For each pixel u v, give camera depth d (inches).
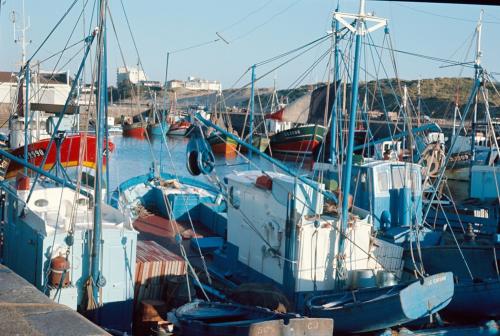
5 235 486.3
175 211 712.4
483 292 468.1
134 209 724.7
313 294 456.4
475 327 460.1
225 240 617.9
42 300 222.1
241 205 531.2
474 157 1056.8
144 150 2416.3
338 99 681.6
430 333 443.2
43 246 389.1
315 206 468.1
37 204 451.5
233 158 2036.2
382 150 1053.8
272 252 481.7
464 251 530.9
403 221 605.3
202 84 5270.7
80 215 443.8
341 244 468.4
